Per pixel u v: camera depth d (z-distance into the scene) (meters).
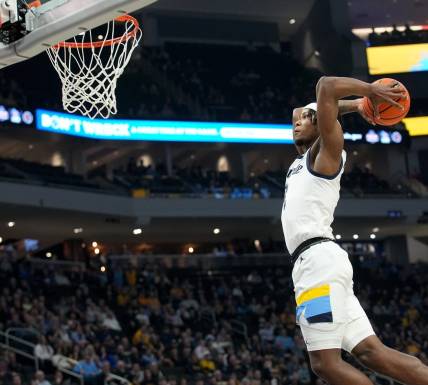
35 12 7.60
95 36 11.31
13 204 30.45
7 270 29.53
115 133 35.50
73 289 30.34
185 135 37.03
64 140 34.69
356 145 39.75
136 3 6.88
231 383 22.14
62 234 37.06
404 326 33.06
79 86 8.97
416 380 4.82
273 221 37.16
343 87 4.88
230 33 47.22
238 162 40.03
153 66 43.41
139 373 22.14
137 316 28.22
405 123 40.91
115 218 34.56
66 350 22.70
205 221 36.69
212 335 27.91
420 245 43.31
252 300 32.69
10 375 20.27
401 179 40.38
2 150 35.62
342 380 4.75
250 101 42.81
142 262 35.53
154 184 35.91
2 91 32.25
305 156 5.15
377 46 42.81
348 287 4.99
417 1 44.00
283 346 28.75
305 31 47.94
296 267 5.00
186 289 32.41
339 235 42.00
